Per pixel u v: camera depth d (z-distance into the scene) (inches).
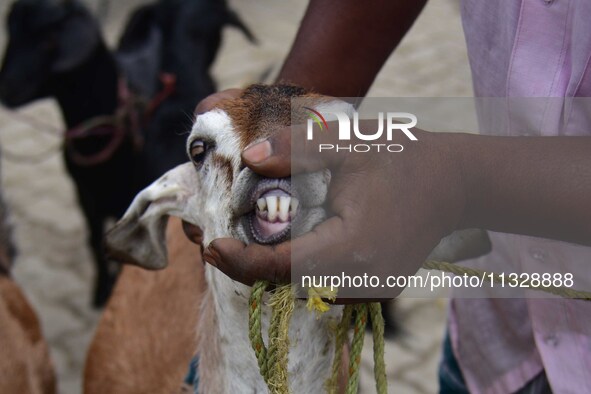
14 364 108.5
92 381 110.8
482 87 69.6
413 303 173.3
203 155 63.4
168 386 97.6
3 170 233.0
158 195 73.9
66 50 168.7
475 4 67.4
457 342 82.2
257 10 341.4
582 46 57.1
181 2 190.4
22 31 171.2
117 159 174.4
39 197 221.1
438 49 302.7
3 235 134.3
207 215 63.1
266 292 59.7
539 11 60.2
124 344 108.5
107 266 180.2
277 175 49.7
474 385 80.2
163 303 108.1
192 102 173.8
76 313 180.7
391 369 157.8
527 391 75.9
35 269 193.6
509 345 76.2
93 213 181.3
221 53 299.1
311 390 64.3
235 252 50.6
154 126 169.9
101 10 287.6
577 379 65.8
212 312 70.4
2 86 172.9
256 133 57.6
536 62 61.3
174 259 111.0
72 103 176.1
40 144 247.9
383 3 74.4
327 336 63.6
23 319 120.7
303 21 79.3
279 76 78.9
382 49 77.1
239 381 67.1
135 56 181.5
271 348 54.5
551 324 66.2
